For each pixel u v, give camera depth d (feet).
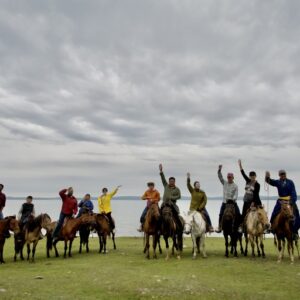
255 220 56.80
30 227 58.85
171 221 58.18
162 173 62.80
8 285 40.63
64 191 64.85
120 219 313.53
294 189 55.83
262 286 40.70
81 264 55.31
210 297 35.83
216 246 79.00
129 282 41.91
